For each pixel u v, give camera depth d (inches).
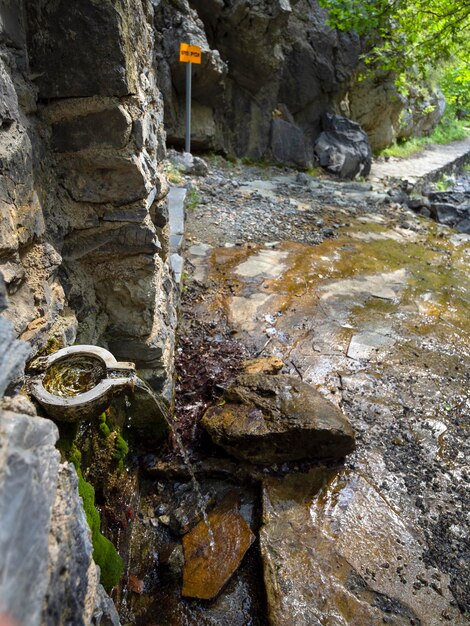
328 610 86.6
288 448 112.7
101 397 71.1
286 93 393.4
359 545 98.8
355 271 218.8
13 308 64.7
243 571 96.7
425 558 97.3
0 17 65.3
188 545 100.0
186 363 148.8
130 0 84.7
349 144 414.3
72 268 91.6
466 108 701.3
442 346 169.9
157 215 114.7
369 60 380.2
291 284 202.2
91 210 89.3
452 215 308.0
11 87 65.2
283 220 266.4
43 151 80.0
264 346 162.1
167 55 308.0
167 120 329.7
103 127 81.4
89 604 45.5
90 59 75.7
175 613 89.4
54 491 39.8
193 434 123.0
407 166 480.4
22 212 66.2
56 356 74.8
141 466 114.5
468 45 355.6
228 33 338.6
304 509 106.0
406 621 85.9
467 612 88.0
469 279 220.1
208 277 201.5
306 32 382.6
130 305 103.3
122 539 97.0
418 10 323.9
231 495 111.7
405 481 115.2
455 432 132.3
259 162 386.9
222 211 266.7
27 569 32.5
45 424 41.4
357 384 148.2
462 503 110.8
